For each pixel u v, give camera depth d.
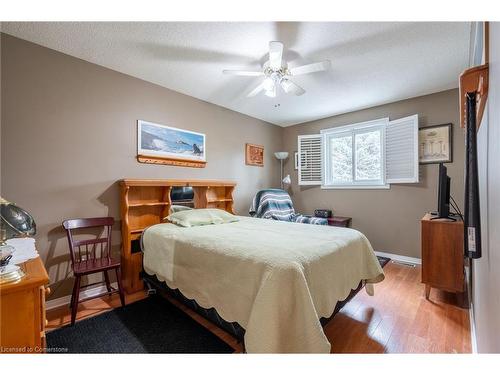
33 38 2.02
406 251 3.43
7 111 1.95
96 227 2.43
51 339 1.67
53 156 2.18
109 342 1.64
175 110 3.13
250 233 2.06
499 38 0.75
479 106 1.03
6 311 0.91
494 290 0.88
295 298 1.22
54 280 2.17
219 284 1.52
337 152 4.27
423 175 3.29
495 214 0.85
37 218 2.08
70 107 2.28
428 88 3.05
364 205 3.86
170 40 2.06
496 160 0.82
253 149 4.32
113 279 2.52
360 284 1.97
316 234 2.02
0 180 1.93
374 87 3.03
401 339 1.68
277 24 1.85
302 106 3.77
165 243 2.07
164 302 2.25
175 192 3.06
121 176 2.63
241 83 2.94
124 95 2.65
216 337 1.70
